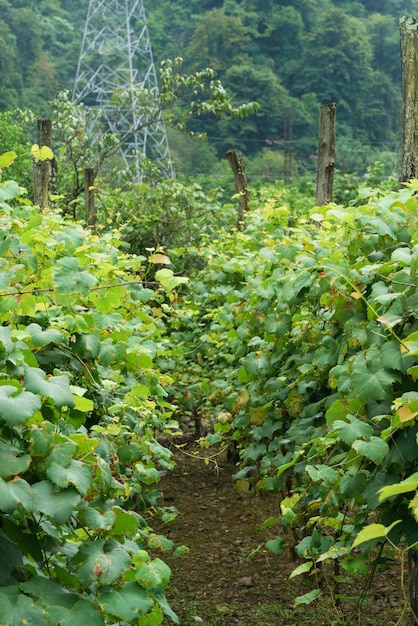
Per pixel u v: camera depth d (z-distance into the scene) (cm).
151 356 367
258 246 664
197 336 719
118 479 292
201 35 5362
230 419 469
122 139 1155
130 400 355
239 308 482
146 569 199
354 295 306
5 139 1325
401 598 489
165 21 6091
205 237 970
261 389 448
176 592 535
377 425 295
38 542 207
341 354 347
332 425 306
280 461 415
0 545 197
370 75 5188
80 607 184
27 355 244
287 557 582
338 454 328
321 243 385
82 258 333
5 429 202
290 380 439
